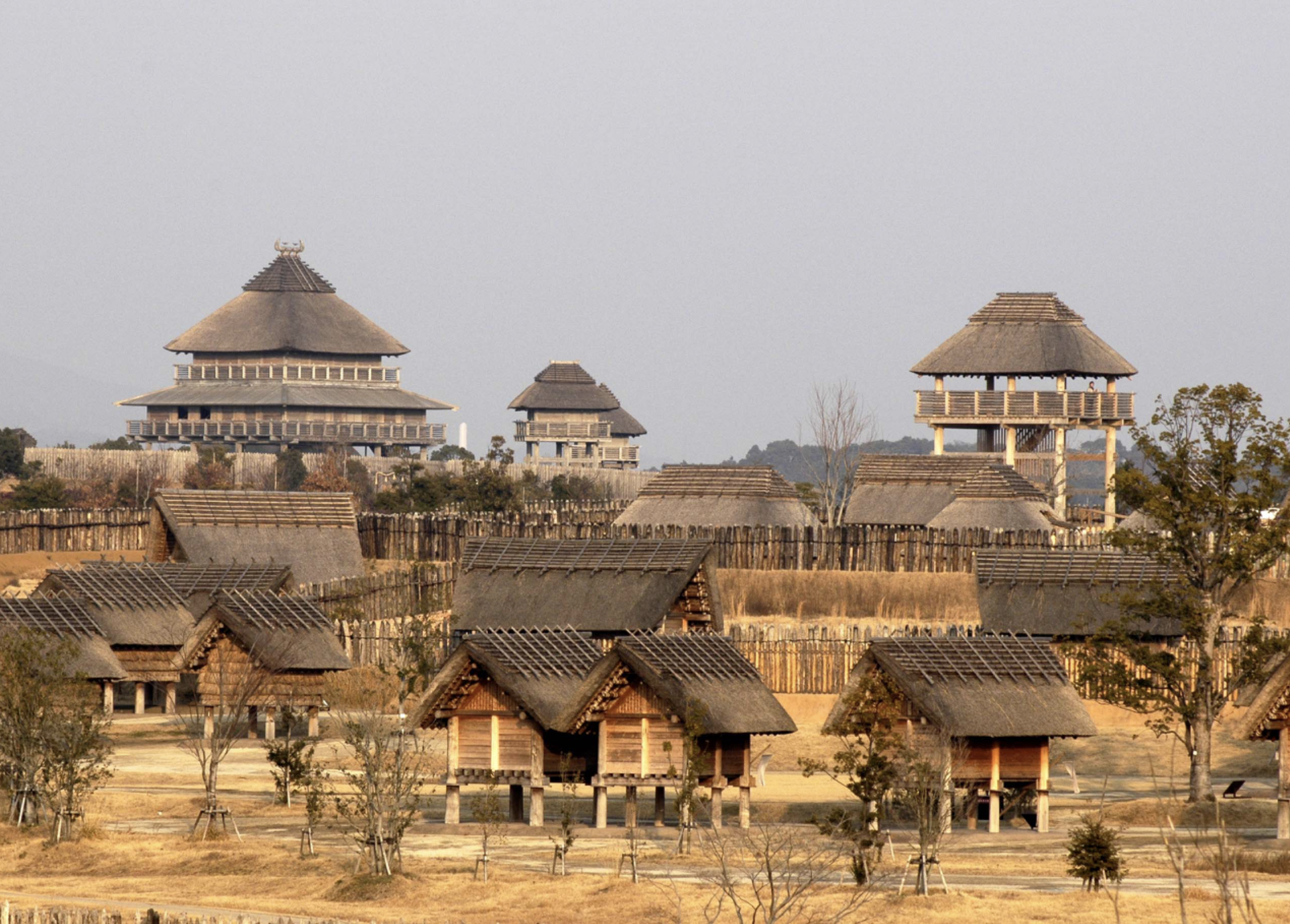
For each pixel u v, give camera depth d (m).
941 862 164.62
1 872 170.75
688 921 137.00
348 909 146.75
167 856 172.25
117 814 198.75
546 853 170.25
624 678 183.12
